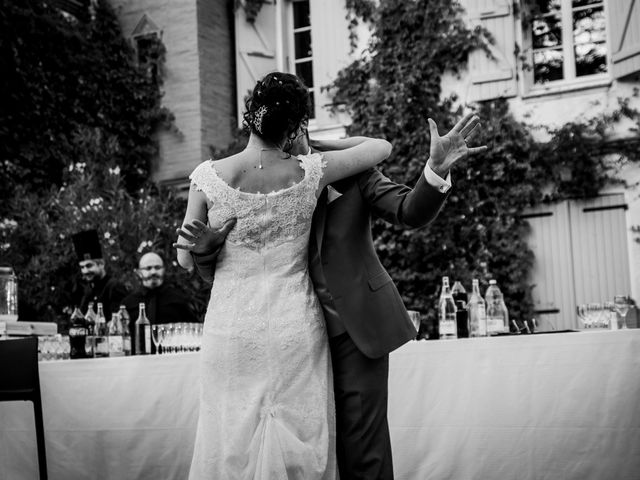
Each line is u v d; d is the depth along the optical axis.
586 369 3.63
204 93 11.41
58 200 9.84
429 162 2.89
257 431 2.92
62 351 5.20
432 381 3.84
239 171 3.06
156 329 4.59
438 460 3.78
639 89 9.62
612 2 9.71
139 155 11.49
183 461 4.18
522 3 10.29
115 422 4.35
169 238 10.10
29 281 9.40
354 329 2.96
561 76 10.27
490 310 5.25
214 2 11.75
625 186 9.59
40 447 4.10
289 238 3.03
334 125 11.14
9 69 10.23
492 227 9.89
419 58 10.48
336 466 3.00
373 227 10.20
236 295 3.02
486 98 10.24
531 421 3.67
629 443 3.55
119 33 11.64
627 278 9.52
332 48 11.27
